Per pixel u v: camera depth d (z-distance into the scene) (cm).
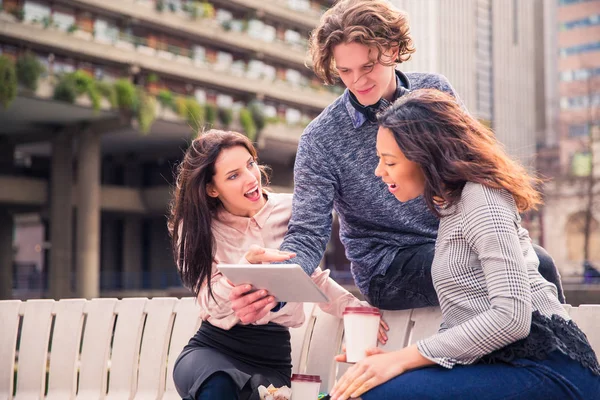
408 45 238
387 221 268
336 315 285
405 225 267
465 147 189
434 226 268
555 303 189
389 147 194
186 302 336
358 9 231
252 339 253
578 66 4338
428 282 262
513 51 2880
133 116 2378
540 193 197
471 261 188
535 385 175
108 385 372
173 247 263
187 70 2575
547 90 3809
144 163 3256
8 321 376
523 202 189
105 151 3120
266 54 2850
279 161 3278
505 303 176
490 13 2769
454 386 177
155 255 3266
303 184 264
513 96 2941
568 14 4425
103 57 2330
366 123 256
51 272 2553
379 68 237
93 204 2539
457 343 180
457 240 189
